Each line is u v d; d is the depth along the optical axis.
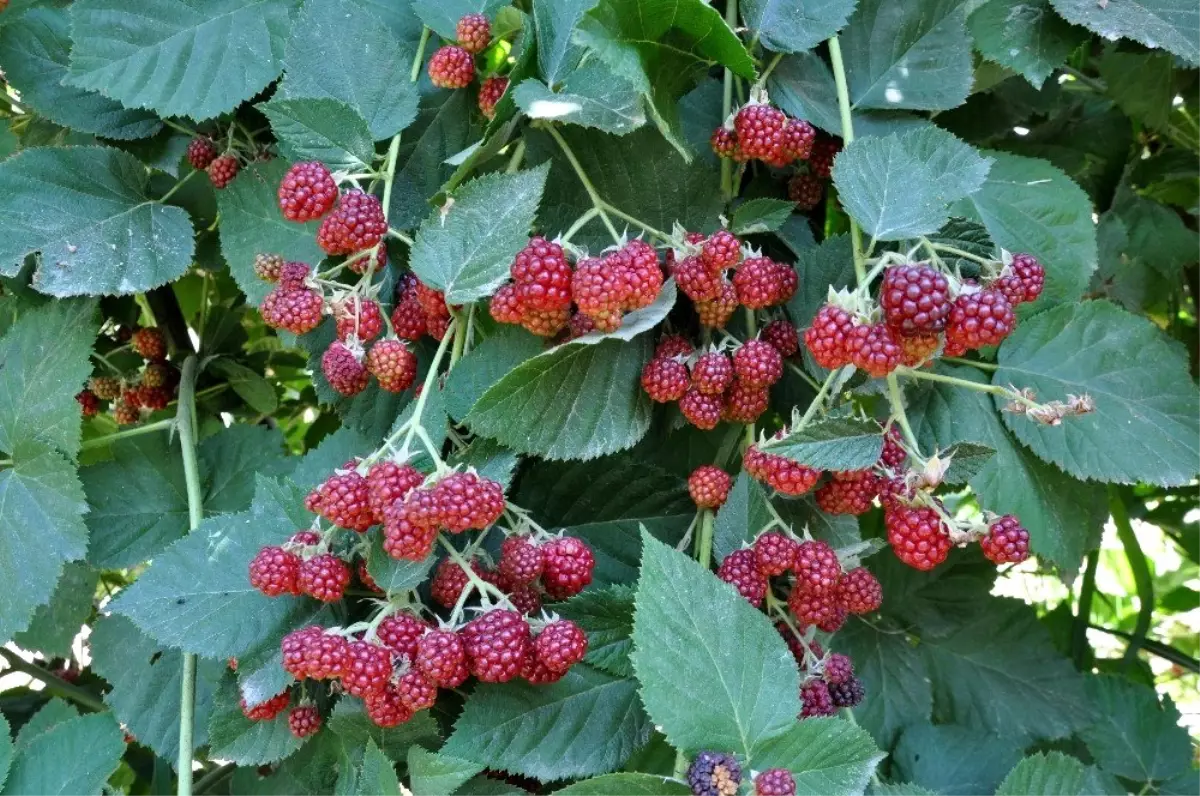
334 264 1.00
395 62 0.97
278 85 0.99
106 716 0.96
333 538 0.92
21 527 0.99
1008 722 1.10
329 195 0.93
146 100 0.99
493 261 0.93
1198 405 0.96
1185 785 1.09
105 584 1.30
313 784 0.96
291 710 0.95
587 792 0.88
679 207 0.98
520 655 0.89
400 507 0.88
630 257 0.91
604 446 0.94
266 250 1.00
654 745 0.93
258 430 1.08
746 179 1.01
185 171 1.06
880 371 0.87
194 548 0.93
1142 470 0.96
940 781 1.06
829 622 0.93
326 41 0.97
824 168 0.99
